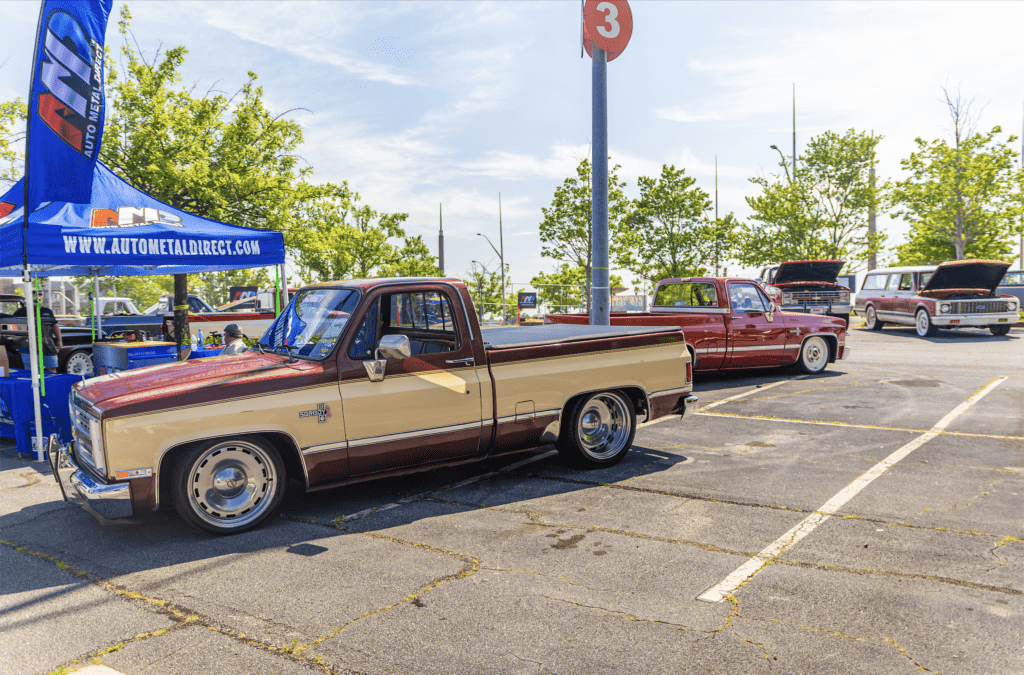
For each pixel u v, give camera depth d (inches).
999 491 217.0
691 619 139.4
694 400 278.7
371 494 232.5
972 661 122.0
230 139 663.1
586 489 232.2
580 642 131.4
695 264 1251.2
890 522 191.8
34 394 293.3
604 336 255.6
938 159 1198.9
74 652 132.3
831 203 1299.2
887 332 914.1
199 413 187.3
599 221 432.5
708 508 208.7
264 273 1424.7
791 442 290.8
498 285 1726.1
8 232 287.3
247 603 151.5
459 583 159.3
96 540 194.2
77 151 288.4
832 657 124.2
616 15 422.3
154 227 327.3
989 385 424.5
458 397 223.5
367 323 212.7
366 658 127.6
